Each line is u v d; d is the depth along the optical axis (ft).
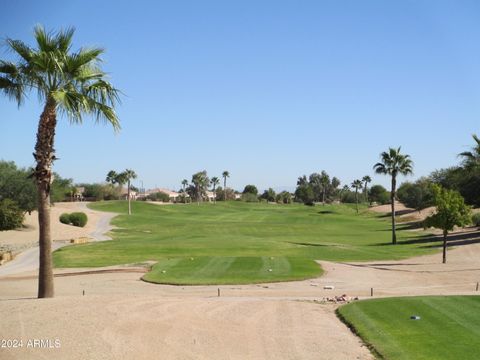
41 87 56.39
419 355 42.80
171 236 215.31
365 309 61.72
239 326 51.37
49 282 57.16
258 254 142.00
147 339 41.52
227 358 40.22
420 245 172.35
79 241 197.77
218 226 272.10
